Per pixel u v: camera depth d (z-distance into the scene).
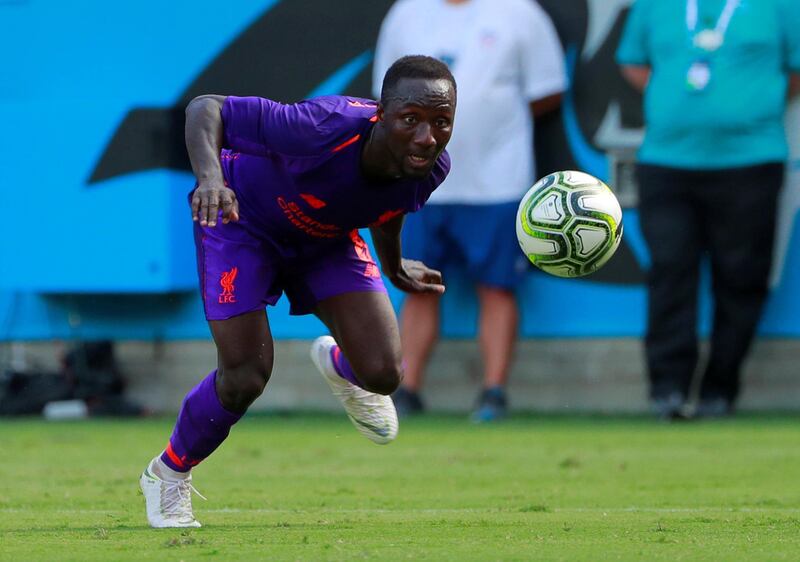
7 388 45.78
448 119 16.36
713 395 41.59
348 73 44.19
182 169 44.59
